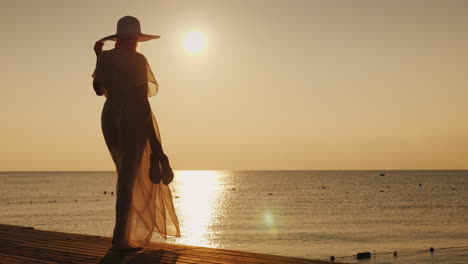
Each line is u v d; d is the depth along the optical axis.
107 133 4.93
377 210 88.56
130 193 4.84
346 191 152.38
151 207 5.00
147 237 4.93
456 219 73.44
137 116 4.86
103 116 4.93
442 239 53.19
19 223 67.25
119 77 4.86
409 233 58.47
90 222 68.81
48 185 199.50
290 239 53.47
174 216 5.11
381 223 69.00
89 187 180.38
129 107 4.85
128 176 4.83
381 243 50.62
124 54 4.89
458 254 43.66
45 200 113.12
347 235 56.75
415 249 46.50
